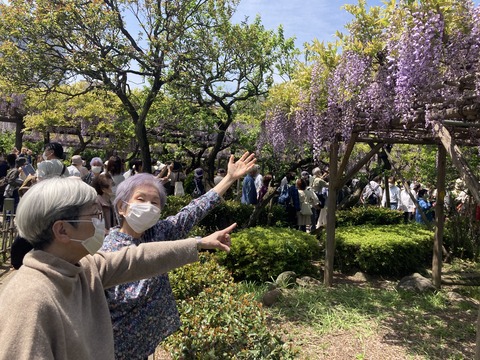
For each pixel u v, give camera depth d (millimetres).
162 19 8133
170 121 9812
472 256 8203
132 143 15242
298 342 4141
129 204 2082
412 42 3523
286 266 6094
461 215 8742
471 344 4230
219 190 2512
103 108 13820
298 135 6328
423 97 3764
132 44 8328
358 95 4781
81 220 1331
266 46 9469
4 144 18766
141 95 10922
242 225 8734
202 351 2686
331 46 5074
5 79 8328
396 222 9539
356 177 10398
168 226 2312
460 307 5316
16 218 1325
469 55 3391
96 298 1426
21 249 2332
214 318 2979
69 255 1356
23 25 7637
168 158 12336
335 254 6969
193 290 3814
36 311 1126
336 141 5996
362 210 9469
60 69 8320
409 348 4082
